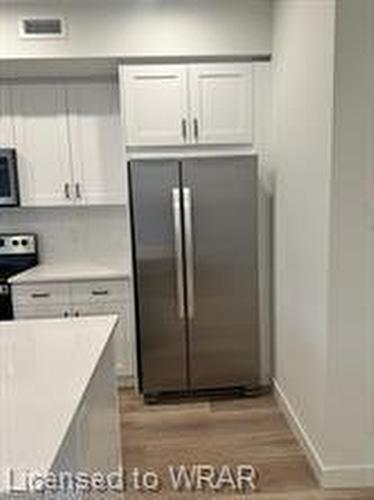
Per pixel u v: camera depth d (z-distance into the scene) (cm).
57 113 381
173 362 359
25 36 329
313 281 263
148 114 348
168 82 345
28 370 164
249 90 349
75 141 384
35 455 111
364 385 245
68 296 367
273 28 337
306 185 271
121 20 333
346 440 249
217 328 357
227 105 350
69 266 401
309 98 261
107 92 381
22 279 360
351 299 239
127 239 403
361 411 247
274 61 338
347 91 223
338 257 236
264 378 376
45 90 378
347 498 244
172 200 341
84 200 390
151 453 288
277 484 255
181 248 345
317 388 259
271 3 338
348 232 234
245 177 343
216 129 352
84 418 154
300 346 290
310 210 265
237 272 353
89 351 182
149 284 349
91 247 419
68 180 387
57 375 159
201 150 356
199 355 360
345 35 220
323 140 240
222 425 321
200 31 338
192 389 364
